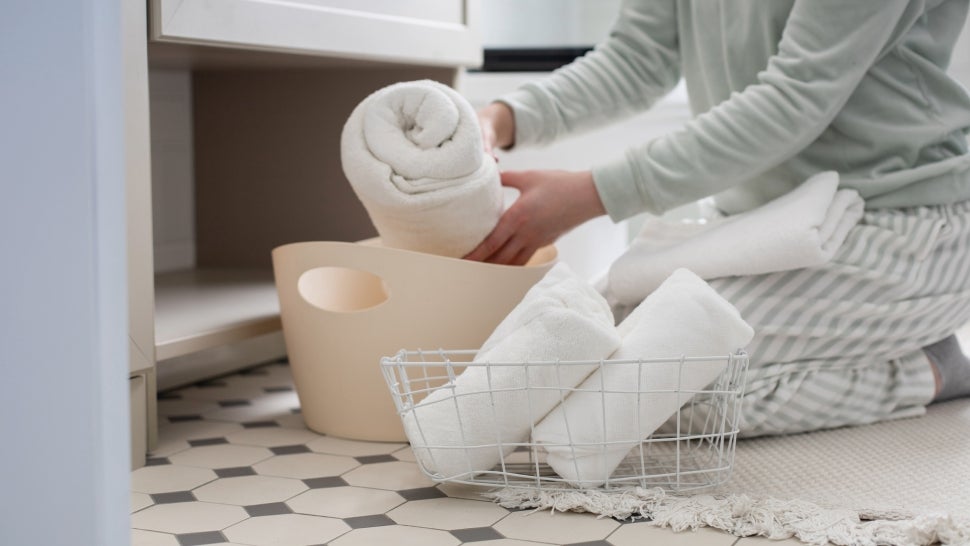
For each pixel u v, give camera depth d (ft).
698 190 4.71
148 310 4.39
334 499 3.81
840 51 4.50
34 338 2.56
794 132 4.58
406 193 4.43
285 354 6.77
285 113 7.04
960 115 4.86
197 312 5.46
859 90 4.83
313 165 6.99
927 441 4.51
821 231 4.46
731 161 4.65
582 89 5.78
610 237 8.40
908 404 4.96
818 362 4.65
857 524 3.39
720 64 5.23
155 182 7.09
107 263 2.51
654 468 4.05
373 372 4.55
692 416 4.05
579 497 3.65
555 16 8.14
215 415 5.21
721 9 5.09
